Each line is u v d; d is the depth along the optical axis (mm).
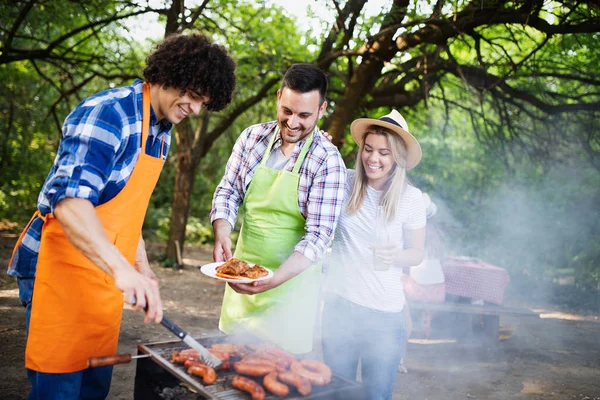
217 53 2047
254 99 9484
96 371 2260
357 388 2062
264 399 1886
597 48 7914
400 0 6930
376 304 2787
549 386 4453
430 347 5418
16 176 12742
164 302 6793
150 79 2059
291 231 2783
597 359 5301
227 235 2826
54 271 2039
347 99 7793
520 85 8984
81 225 1787
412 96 9281
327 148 2707
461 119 11859
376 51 7430
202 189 16516
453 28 6852
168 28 7988
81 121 1911
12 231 12203
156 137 2195
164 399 2023
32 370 2139
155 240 13562
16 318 5355
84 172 1846
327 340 2955
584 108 8000
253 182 2795
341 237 2902
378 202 2812
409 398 4051
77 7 7977
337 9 7328
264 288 2438
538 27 6492
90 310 2105
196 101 2066
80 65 8930
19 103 12406
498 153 9719
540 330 6391
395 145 2709
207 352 2000
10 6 7996
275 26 8969
